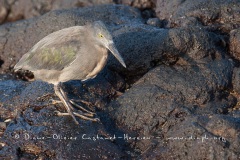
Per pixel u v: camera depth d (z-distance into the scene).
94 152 11.65
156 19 16.30
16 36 16.53
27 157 11.79
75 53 12.41
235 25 15.44
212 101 13.03
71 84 13.53
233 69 13.70
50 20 16.34
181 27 14.24
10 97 13.74
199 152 11.01
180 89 13.03
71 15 16.30
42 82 13.70
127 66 14.34
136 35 14.53
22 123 12.51
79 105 12.95
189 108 12.69
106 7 16.92
